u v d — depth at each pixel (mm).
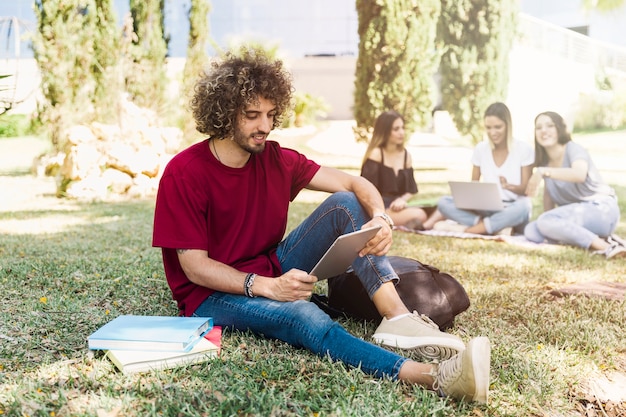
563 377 2301
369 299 2629
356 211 2443
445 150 6484
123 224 5758
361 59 6859
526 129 5703
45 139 8539
